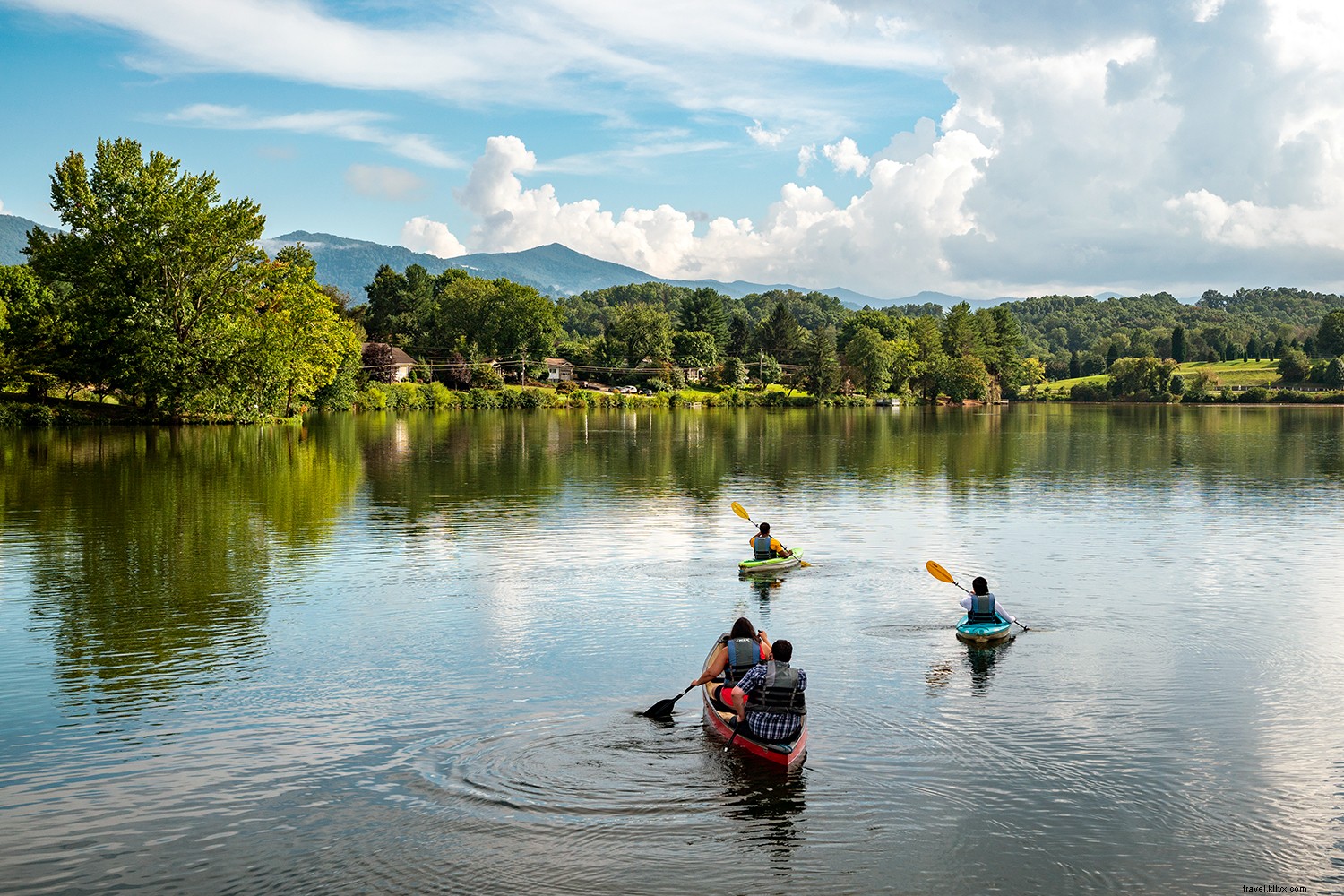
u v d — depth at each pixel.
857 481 48.75
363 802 11.63
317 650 18.22
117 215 79.38
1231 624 20.50
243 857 10.37
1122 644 18.86
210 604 21.83
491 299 189.12
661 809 11.46
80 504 37.06
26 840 10.74
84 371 81.62
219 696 15.55
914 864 10.30
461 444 72.56
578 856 10.38
